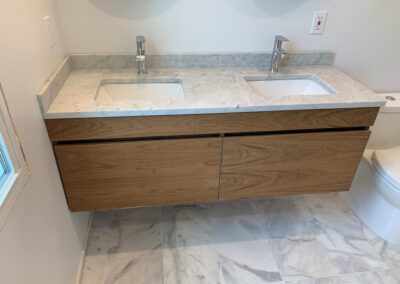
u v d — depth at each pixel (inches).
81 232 62.9
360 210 74.6
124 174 53.9
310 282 59.7
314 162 58.9
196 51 64.7
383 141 75.2
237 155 55.4
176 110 48.4
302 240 68.4
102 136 49.6
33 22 43.5
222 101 51.1
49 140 47.7
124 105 48.4
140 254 63.8
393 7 65.6
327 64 70.1
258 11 62.1
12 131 34.5
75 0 55.5
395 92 76.9
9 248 32.1
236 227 71.1
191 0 59.1
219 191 59.3
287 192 62.2
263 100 51.8
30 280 36.9
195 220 72.6
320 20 64.7
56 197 48.9
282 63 68.6
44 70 47.2
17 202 34.6
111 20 58.6
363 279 60.6
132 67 63.3
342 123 55.3
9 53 35.7
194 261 62.8
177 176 56.0
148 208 75.2
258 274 60.8
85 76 58.6
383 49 70.5
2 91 32.8
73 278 55.2
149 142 51.4
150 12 59.1
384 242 68.7
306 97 53.6
